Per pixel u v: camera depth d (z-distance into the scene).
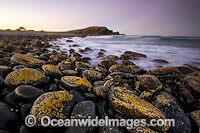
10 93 2.71
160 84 3.58
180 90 4.00
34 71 3.44
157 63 9.00
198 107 3.36
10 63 4.84
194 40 29.78
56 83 3.71
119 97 2.68
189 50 15.91
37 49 10.64
